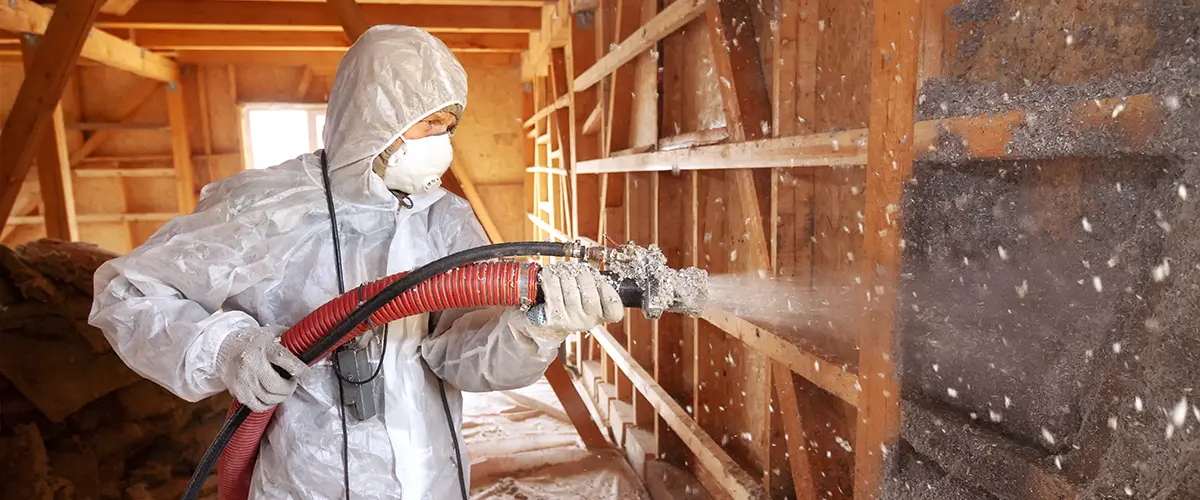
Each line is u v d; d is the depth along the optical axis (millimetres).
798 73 1668
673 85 2645
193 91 6953
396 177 1191
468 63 6848
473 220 1358
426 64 1119
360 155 1130
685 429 2309
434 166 1190
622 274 1002
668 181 2729
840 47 1560
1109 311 832
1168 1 775
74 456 2535
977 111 985
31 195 6852
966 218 1086
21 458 2348
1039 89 930
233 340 1004
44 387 2506
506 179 7078
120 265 1062
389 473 1186
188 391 1040
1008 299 1004
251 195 1127
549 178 5176
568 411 2986
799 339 1622
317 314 1042
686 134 2426
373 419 1185
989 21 1075
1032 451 909
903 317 1134
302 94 7160
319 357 1044
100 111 6934
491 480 2709
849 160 1268
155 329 1024
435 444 1261
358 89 1112
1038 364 945
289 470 1164
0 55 5926
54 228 4762
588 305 963
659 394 2621
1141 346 750
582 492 2645
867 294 1190
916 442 1104
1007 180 1017
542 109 5562
